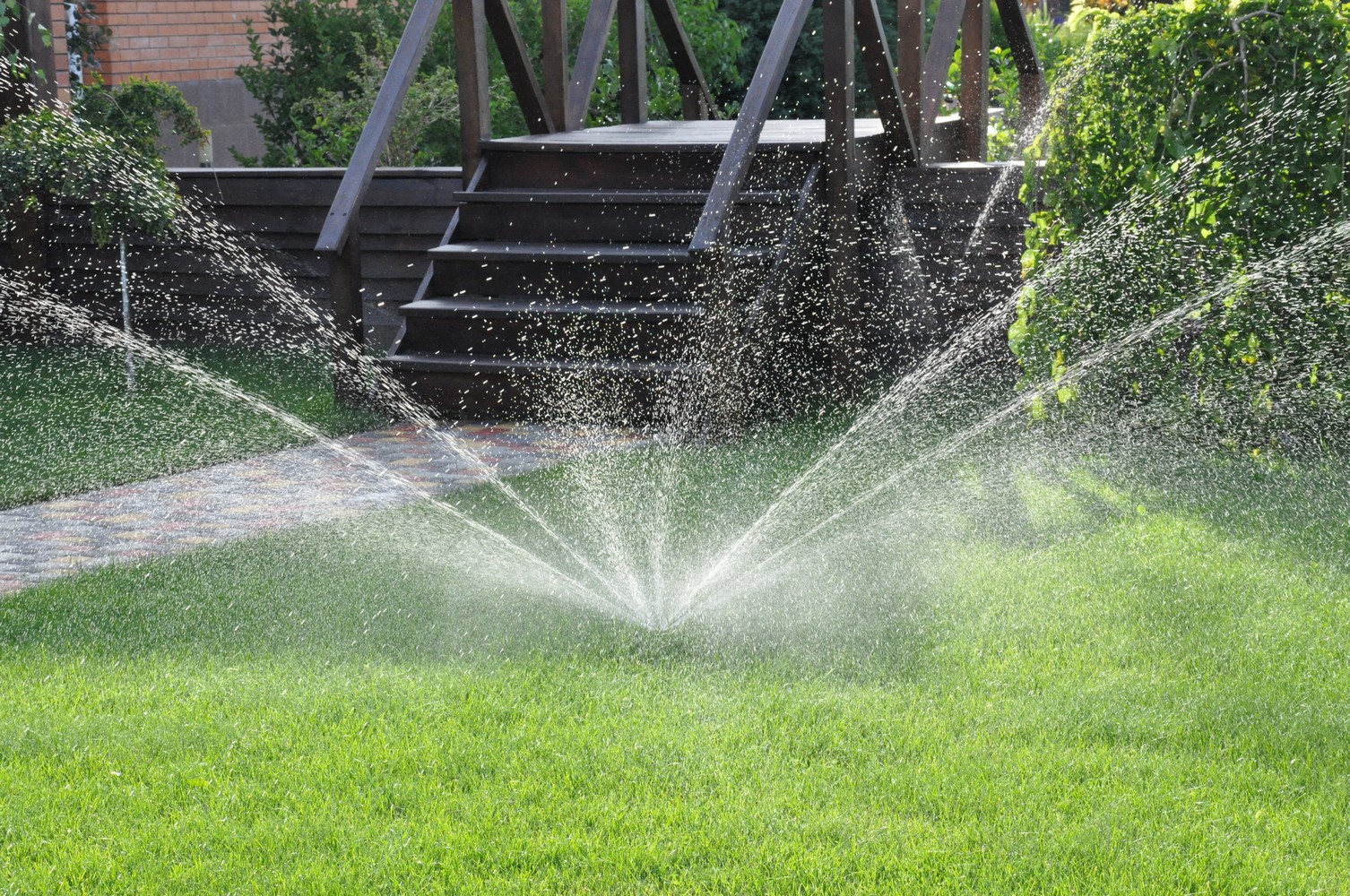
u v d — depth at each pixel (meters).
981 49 20.45
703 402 15.03
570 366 15.67
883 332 18.36
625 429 15.52
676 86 25.84
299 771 7.09
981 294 18.02
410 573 10.33
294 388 17.80
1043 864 6.17
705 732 7.52
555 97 19.89
